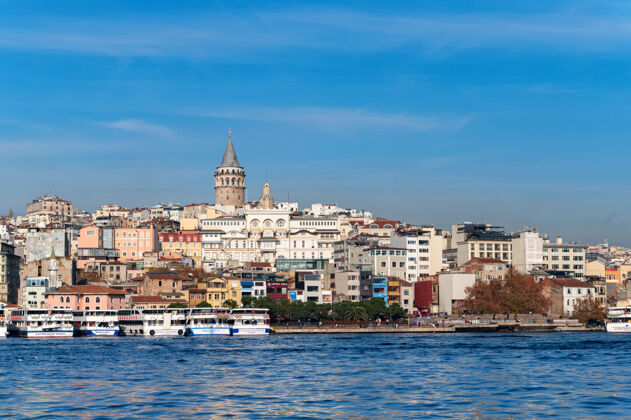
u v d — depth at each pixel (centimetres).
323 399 13325
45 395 13688
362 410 12350
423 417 11825
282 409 12450
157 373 16575
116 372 16725
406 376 16075
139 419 11700
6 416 11856
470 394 13762
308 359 19375
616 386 14600
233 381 15400
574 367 17475
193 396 13638
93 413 12112
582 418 11681
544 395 13625
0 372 16625
